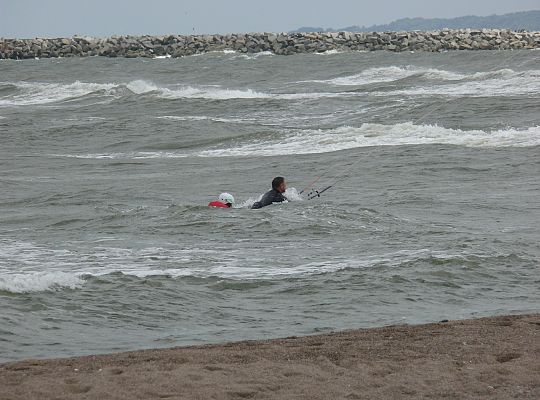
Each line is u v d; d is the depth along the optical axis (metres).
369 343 20.67
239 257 33.75
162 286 28.56
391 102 97.38
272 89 134.75
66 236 39.91
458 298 27.50
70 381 17.19
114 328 24.08
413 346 20.27
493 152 66.00
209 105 110.25
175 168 68.69
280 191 46.97
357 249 34.78
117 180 63.41
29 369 18.41
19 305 25.81
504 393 16.91
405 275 29.92
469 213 44.03
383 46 199.62
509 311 25.73
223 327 24.33
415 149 68.44
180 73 173.75
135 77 172.25
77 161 75.19
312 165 65.19
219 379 17.42
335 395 16.69
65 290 27.59
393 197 49.69
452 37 197.62
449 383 17.47
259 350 20.05
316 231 38.78
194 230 39.88
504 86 111.88
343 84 136.75
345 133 79.19
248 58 196.00
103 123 94.94
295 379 17.56
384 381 17.58
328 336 21.78
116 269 31.70
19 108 123.06
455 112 86.25
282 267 31.70
